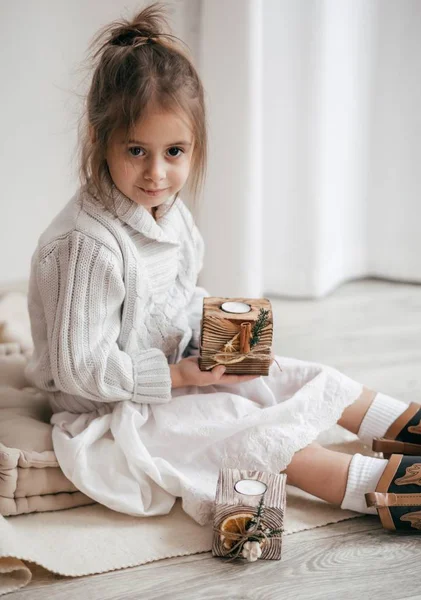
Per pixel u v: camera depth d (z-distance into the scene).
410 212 2.60
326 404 1.52
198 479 1.47
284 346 2.19
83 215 1.44
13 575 1.30
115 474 1.45
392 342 2.23
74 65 2.39
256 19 2.13
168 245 1.53
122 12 2.37
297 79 2.35
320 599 1.27
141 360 1.48
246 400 1.51
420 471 1.39
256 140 2.22
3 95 2.37
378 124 2.54
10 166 2.45
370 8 2.41
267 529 1.34
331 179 2.51
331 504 1.50
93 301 1.43
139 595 1.27
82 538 1.39
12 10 2.30
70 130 2.37
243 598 1.27
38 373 1.55
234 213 2.26
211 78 2.19
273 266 2.56
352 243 2.67
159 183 1.41
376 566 1.34
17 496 1.45
